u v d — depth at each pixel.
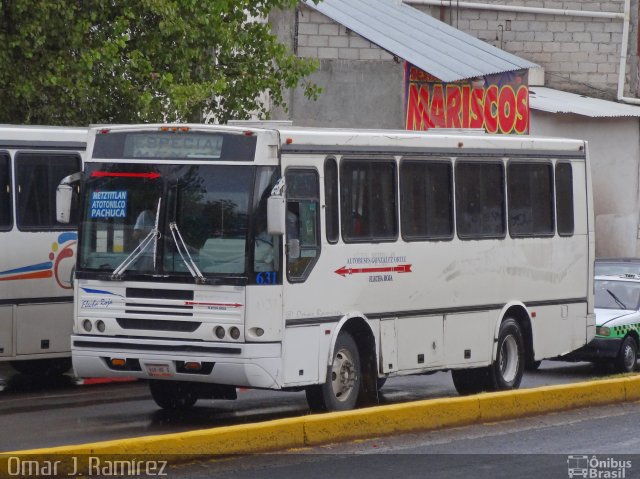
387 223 30.17
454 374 34.56
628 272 46.50
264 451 24.30
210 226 26.89
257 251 26.61
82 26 38.62
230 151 27.02
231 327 26.48
